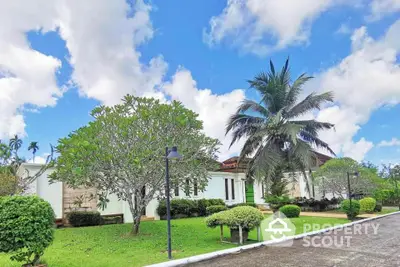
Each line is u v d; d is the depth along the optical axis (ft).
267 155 51.96
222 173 77.87
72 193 51.75
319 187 68.80
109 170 34.14
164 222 50.75
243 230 31.78
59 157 34.35
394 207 84.28
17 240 19.54
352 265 22.34
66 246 30.96
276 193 55.16
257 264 23.07
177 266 22.95
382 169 110.83
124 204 54.60
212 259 24.91
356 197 72.33
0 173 45.50
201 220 54.60
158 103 36.86
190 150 35.70
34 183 47.24
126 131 33.73
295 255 25.84
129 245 30.94
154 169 34.63
